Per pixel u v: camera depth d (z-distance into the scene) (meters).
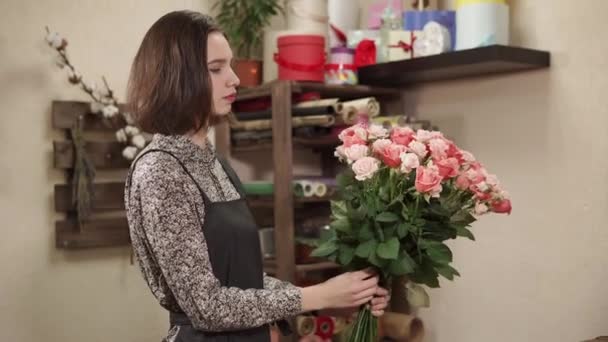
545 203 2.61
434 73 2.79
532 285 2.66
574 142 2.52
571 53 2.52
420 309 3.07
